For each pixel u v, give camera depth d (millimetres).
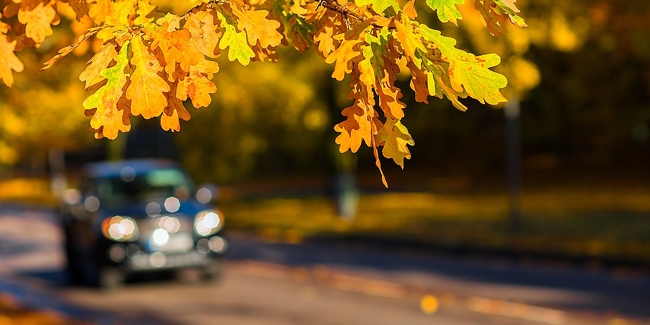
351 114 2324
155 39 2152
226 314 12055
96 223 14242
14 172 78875
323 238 21469
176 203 14695
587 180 35094
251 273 16047
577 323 10453
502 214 24625
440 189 37062
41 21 2590
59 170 63250
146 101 2066
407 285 13836
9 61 2609
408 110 38531
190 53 2168
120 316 12336
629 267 14414
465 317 11039
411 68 2299
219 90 26984
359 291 13500
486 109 38938
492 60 2211
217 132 30484
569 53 29031
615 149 39000
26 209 45250
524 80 13594
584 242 17312
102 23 2742
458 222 23203
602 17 14164
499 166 43156
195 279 15391
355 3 2418
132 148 38219
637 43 14273
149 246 14109
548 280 13664
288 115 27922
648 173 35375
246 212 31719
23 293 14883
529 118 40594
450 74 2225
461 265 15820
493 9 2275
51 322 11469
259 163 54062
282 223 25141
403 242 18953
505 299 12148
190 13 2246
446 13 2225
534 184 35656
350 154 28156
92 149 59031
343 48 2285
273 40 2256
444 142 45688
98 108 2059
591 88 31422
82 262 15258
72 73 7855
